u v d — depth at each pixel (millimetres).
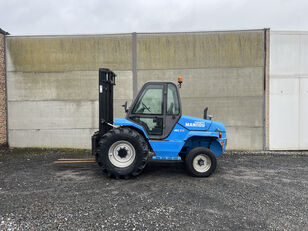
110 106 5012
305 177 4359
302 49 7094
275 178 4285
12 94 7312
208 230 2459
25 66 7266
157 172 4668
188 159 4301
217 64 7184
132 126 4395
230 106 7234
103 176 4355
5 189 3637
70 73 7262
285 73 7117
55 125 7352
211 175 4465
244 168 5012
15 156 6188
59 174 4477
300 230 2473
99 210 2895
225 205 3080
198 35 7152
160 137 4328
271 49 7082
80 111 7316
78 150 7094
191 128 4359
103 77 4574
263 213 2857
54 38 7211
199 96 7262
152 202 3156
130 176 4234
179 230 2453
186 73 7230
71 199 3240
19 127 7371
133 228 2482
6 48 7227
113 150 4238
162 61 7219
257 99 7188
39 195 3391
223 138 4562
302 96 7152
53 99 7312
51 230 2434
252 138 7254
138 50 7207
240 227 2523
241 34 7098
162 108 4340
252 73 7148
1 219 2654
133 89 7289
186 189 3676
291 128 7203
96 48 7219
